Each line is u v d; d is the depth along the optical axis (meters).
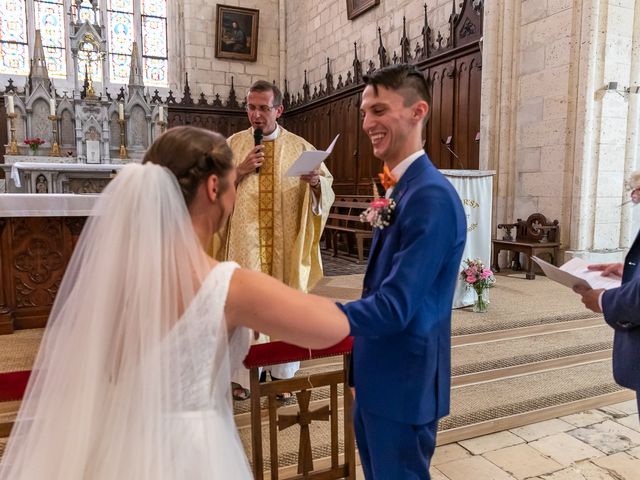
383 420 1.35
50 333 1.03
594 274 1.94
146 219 0.94
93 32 9.27
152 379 0.92
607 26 5.66
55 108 8.73
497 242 6.29
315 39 11.73
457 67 7.46
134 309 0.93
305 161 2.42
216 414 1.01
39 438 0.97
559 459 2.75
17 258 3.88
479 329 4.02
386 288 1.16
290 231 2.98
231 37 12.68
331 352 1.98
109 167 6.71
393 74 1.32
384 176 1.39
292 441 2.72
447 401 1.38
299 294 1.03
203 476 0.93
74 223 4.00
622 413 3.34
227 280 0.96
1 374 1.59
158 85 12.52
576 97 5.83
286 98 13.21
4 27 11.05
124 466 0.90
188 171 1.00
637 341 1.61
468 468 2.66
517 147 6.55
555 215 6.09
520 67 6.43
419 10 8.23
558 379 3.58
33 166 6.50
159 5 12.43
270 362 1.89
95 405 0.95
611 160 5.92
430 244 1.19
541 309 4.51
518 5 6.38
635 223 6.19
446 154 7.78
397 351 1.30
